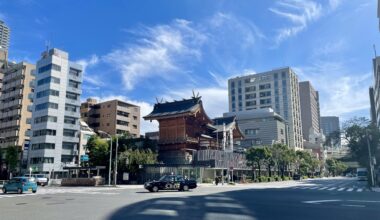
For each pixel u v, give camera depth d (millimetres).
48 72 78125
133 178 53875
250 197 23203
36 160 75000
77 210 15414
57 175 74500
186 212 14562
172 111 60156
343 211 14992
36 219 12523
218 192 29625
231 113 110000
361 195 25781
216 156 58219
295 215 13633
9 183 29922
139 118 104062
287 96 128625
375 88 101250
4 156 73375
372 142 45281
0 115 89188
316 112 190750
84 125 89562
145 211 14945
